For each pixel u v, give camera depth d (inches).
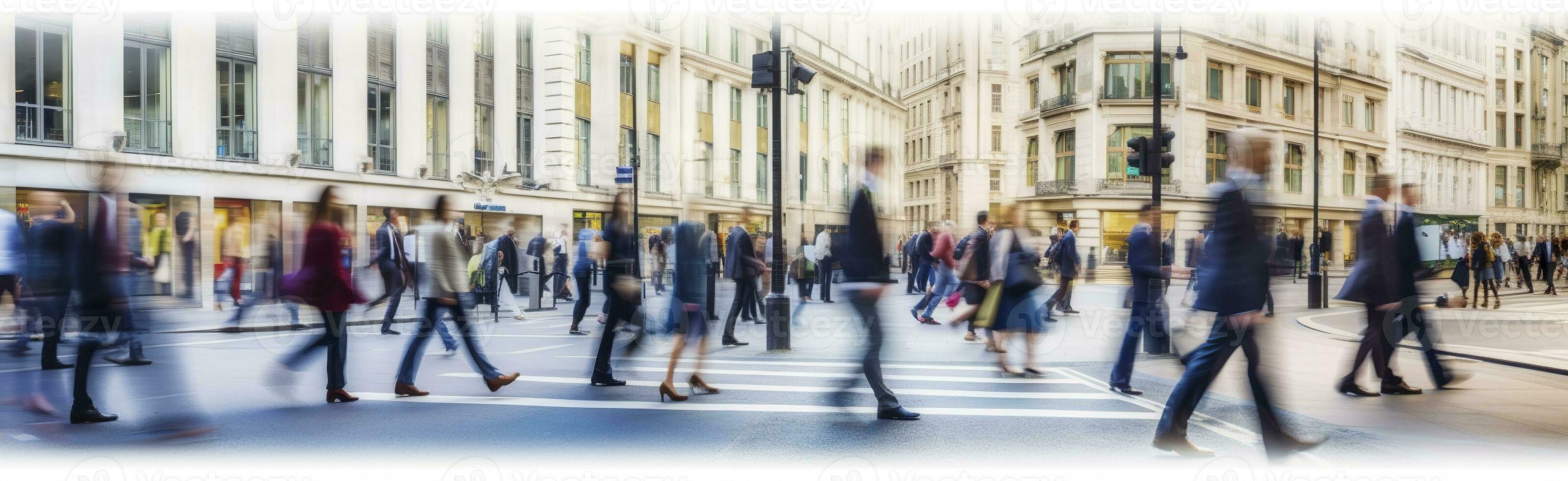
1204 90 1487.5
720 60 1408.7
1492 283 666.2
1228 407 257.3
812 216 753.0
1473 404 260.7
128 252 238.5
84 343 234.1
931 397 280.8
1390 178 276.5
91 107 669.9
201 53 733.9
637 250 336.8
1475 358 354.0
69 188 657.0
